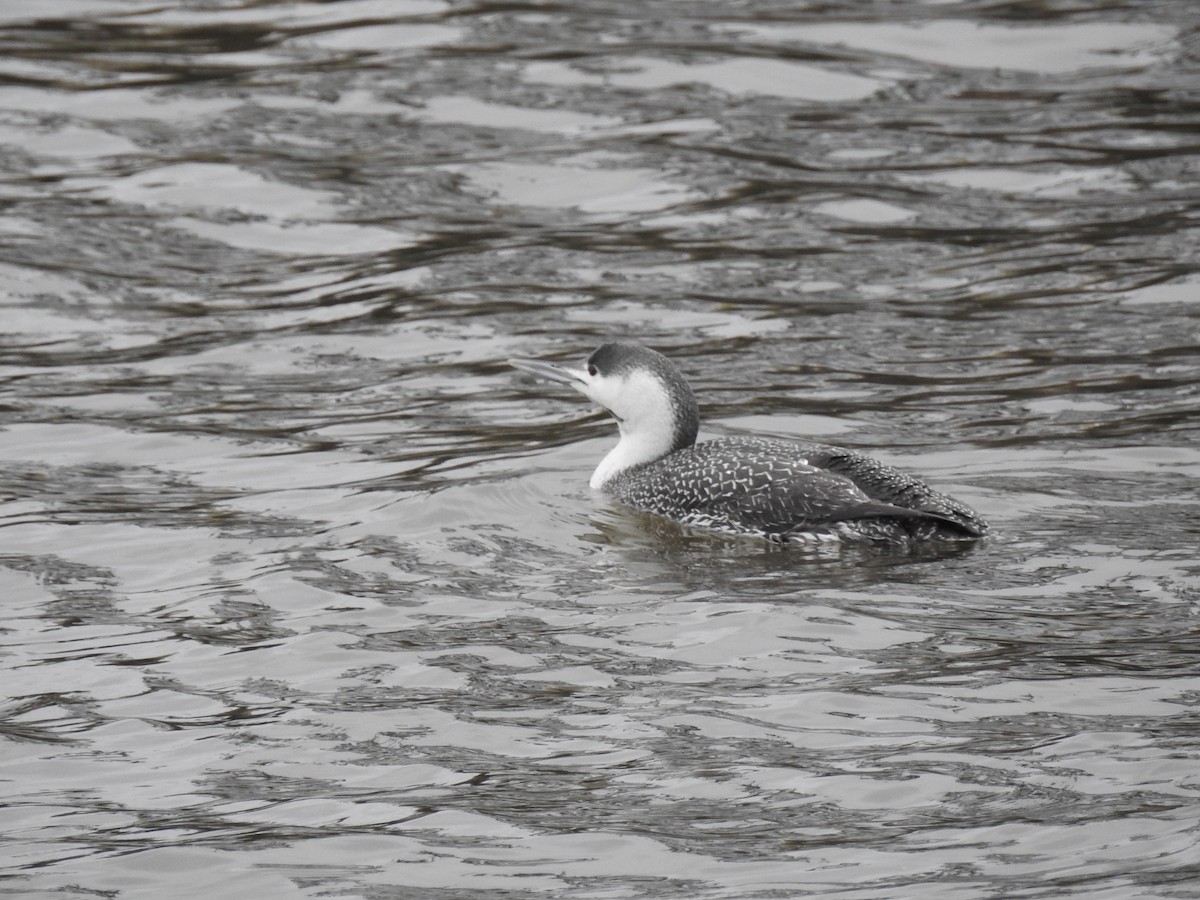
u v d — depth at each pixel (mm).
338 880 8273
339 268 19703
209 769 9445
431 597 11742
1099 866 8023
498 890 8141
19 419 15852
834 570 11875
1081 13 26641
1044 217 20547
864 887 7977
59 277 19281
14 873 8414
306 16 27000
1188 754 9016
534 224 20828
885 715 9664
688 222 20719
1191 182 21281
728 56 25328
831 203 21078
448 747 9570
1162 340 17156
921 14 26750
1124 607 10977
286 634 11195
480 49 25719
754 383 16531
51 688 10523
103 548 12914
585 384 14109
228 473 14594
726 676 10281
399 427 15750
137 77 24734
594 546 12688
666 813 8758
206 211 21016
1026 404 15680
